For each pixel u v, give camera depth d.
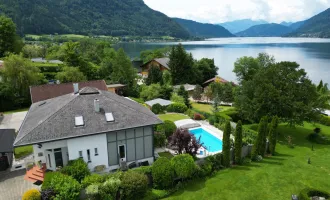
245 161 27.47
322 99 36.47
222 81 76.44
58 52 101.44
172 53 81.75
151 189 22.12
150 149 26.41
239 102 39.12
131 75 69.12
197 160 25.28
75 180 20.19
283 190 22.08
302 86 35.22
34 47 103.56
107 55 109.31
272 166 26.59
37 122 23.62
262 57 73.38
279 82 34.94
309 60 140.62
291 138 35.66
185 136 26.14
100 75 73.69
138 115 25.72
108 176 21.17
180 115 45.09
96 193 19.28
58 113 23.84
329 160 28.22
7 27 83.19
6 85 49.47
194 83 84.00
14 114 45.09
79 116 23.89
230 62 149.88
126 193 20.08
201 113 46.84
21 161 26.92
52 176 20.41
